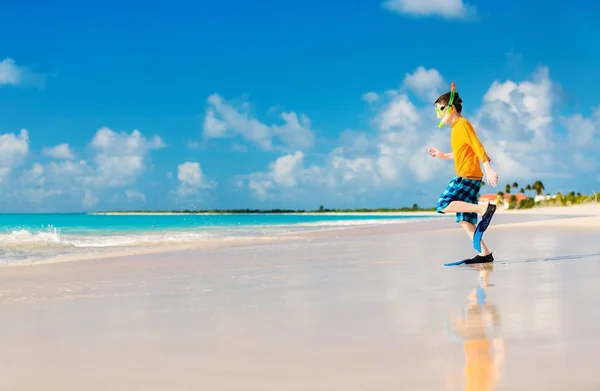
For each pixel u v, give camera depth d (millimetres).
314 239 13664
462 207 6641
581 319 3152
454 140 6711
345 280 5332
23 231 18984
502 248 8852
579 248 8539
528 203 114625
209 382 2156
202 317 3586
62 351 2732
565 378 2084
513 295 4109
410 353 2502
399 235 14531
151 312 3848
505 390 1971
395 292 4418
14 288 5355
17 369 2412
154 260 8531
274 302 4121
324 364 2361
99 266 7688
